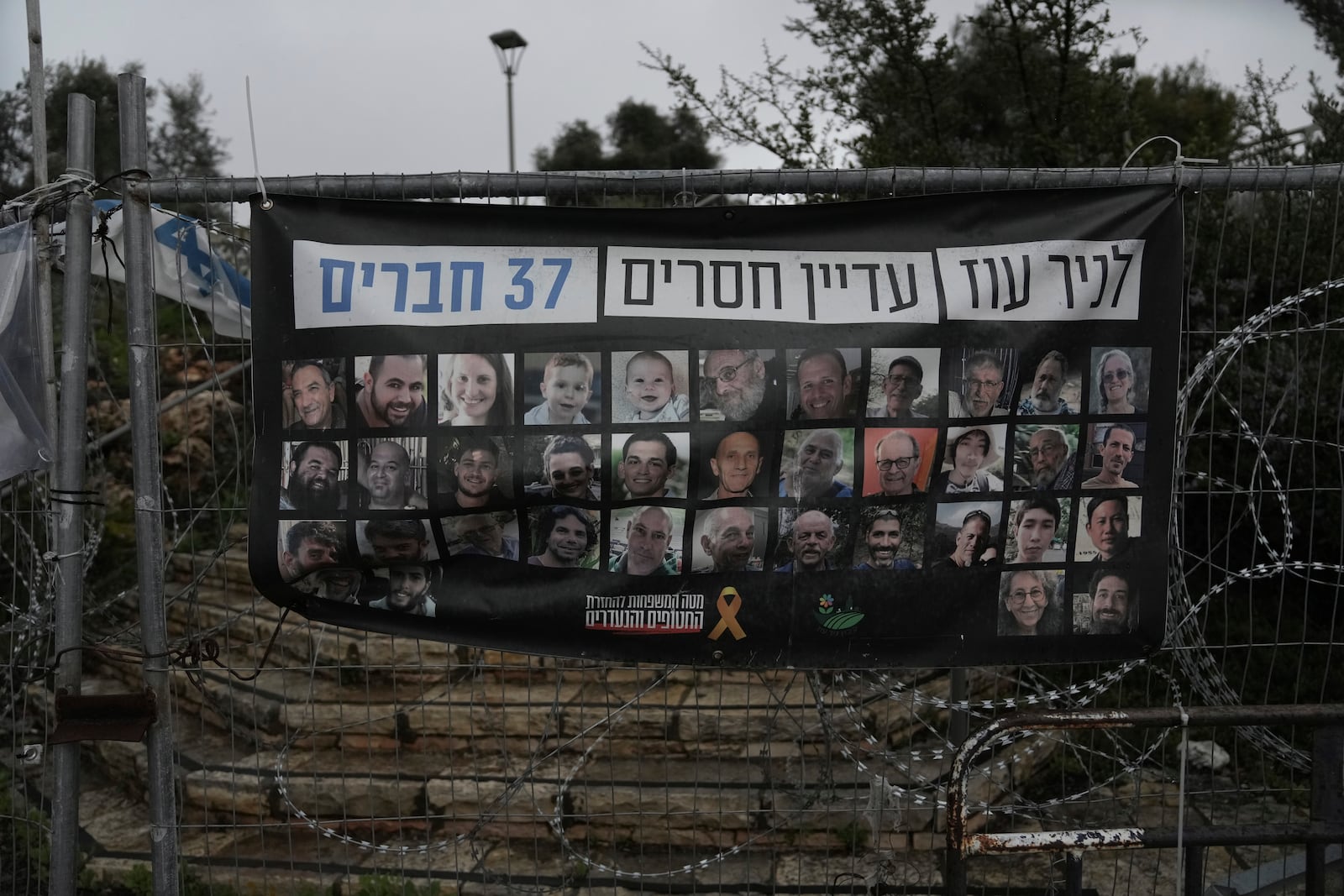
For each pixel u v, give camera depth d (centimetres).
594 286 297
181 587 675
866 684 376
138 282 300
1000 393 298
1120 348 299
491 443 297
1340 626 584
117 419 792
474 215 299
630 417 297
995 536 301
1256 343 584
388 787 426
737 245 300
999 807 328
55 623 334
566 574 301
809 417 298
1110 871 396
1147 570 302
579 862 397
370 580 303
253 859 412
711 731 435
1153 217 300
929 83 877
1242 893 339
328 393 296
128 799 478
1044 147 791
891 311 297
